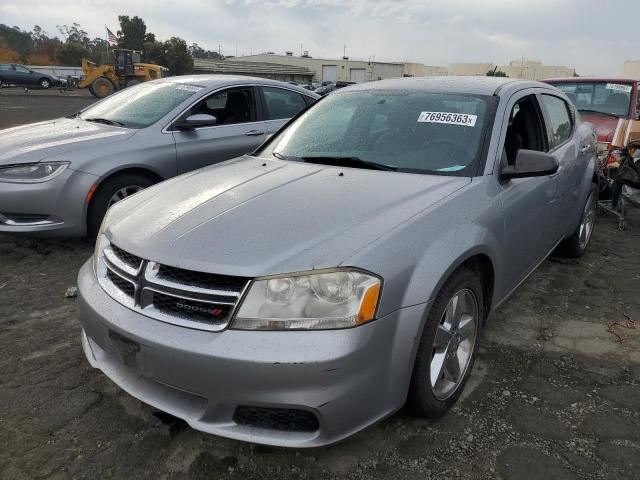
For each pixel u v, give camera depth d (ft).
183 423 8.23
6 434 8.04
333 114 11.89
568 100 14.89
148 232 7.88
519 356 10.39
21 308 12.26
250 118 19.36
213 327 6.76
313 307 6.61
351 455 7.66
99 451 7.73
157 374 7.04
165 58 185.47
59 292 13.16
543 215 11.35
